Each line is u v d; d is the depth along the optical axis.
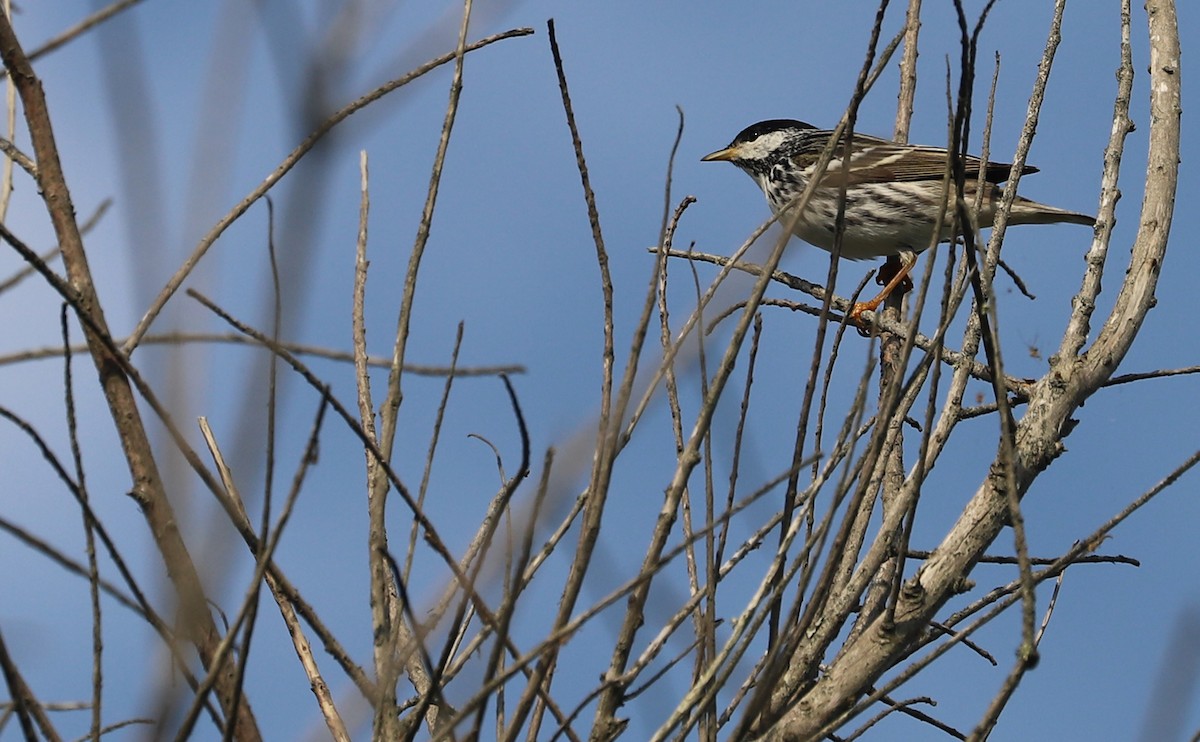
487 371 5.35
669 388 6.94
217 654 4.75
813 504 6.36
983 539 7.06
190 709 4.72
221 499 4.75
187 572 5.07
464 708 4.88
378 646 5.67
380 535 5.88
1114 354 7.76
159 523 5.19
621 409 5.30
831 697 6.57
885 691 5.68
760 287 5.60
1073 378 7.61
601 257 5.91
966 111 5.68
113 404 5.35
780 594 5.51
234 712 4.87
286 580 5.52
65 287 4.79
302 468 4.90
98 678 5.03
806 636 6.46
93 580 4.98
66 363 4.92
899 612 6.90
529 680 5.45
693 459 5.58
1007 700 5.12
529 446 5.23
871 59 5.83
